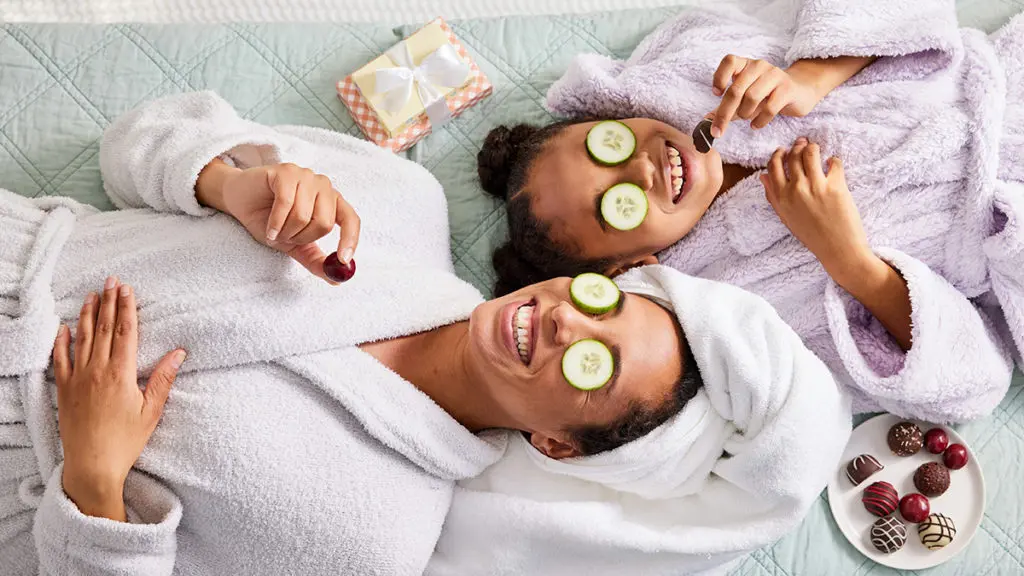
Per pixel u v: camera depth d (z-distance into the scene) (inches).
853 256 55.7
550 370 49.9
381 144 65.7
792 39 62.8
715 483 55.6
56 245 53.6
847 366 57.3
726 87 56.1
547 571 55.5
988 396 59.3
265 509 50.1
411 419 52.7
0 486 51.3
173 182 53.5
